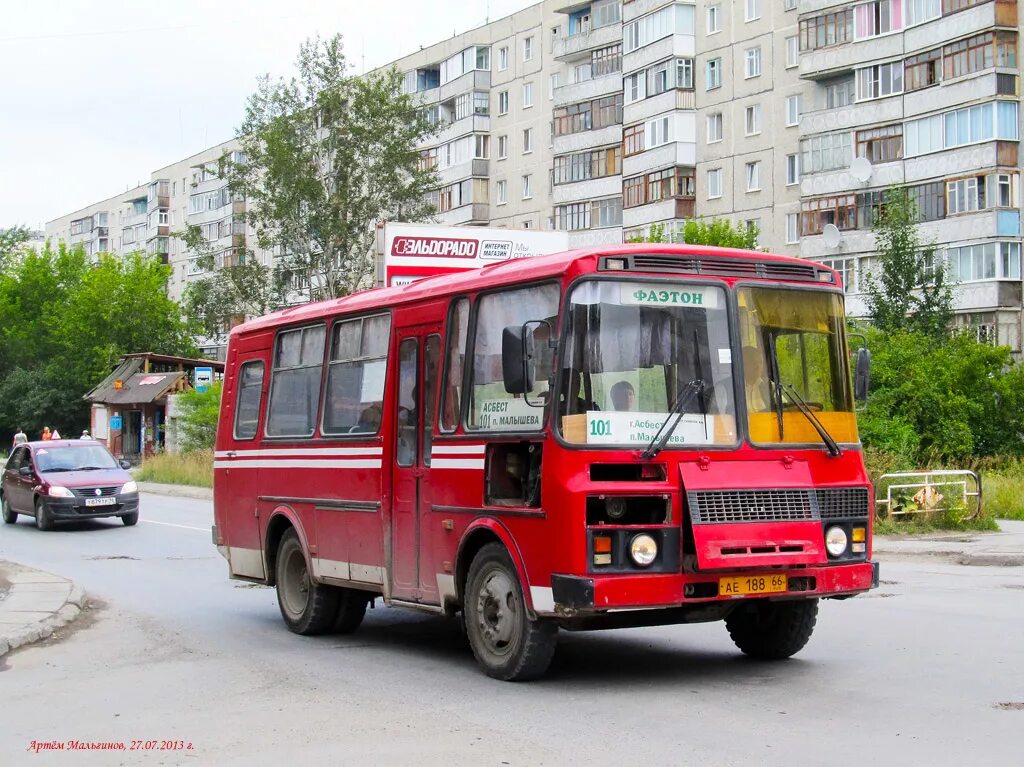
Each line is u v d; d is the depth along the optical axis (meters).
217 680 10.06
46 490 26.47
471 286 10.15
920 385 33.72
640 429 8.90
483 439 9.73
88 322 84.75
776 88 59.12
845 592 9.28
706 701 8.63
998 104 48.97
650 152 64.62
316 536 12.27
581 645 11.26
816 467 9.37
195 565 19.58
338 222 63.75
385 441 11.09
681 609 9.02
